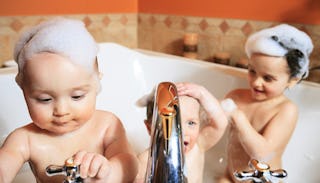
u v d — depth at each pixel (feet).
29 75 1.52
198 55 5.37
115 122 2.03
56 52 1.52
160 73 4.61
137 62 4.71
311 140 3.29
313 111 3.30
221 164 3.03
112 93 4.40
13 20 4.69
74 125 1.70
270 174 1.56
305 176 3.27
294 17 4.15
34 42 1.54
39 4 4.90
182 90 2.28
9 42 4.72
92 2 5.50
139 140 4.02
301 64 2.79
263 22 4.46
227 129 2.95
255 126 2.98
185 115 2.19
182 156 1.35
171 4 5.59
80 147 1.92
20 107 3.51
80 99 1.63
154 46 6.05
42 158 1.88
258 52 2.82
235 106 2.95
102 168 1.42
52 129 1.67
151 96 2.25
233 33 4.83
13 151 1.80
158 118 1.33
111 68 4.47
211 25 5.08
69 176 1.35
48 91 1.53
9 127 3.43
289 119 2.86
